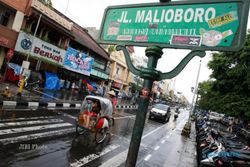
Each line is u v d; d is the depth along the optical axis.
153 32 2.30
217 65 12.71
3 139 5.88
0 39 14.21
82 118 8.06
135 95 39.00
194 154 10.14
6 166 4.48
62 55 19.73
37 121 8.57
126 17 2.53
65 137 7.52
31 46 16.33
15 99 11.20
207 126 14.25
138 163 6.93
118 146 8.20
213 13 2.00
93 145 7.53
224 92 13.18
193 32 2.07
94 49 25.34
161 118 21.06
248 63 11.11
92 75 26.92
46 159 5.33
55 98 15.70
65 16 22.31
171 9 2.24
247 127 19.61
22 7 15.44
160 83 68.06
